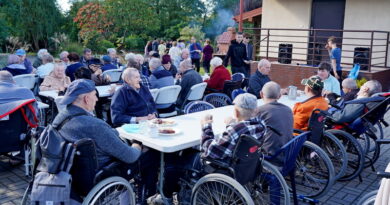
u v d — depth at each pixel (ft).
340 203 13.09
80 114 9.12
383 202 6.47
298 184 13.94
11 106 12.54
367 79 32.71
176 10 133.59
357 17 37.70
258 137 9.64
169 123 12.71
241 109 9.66
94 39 90.07
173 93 18.80
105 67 26.78
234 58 30.94
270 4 42.73
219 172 9.95
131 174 10.33
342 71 34.12
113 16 98.22
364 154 15.34
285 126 11.48
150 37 107.55
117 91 14.35
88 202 8.66
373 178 15.31
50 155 8.64
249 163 9.75
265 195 11.52
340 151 14.53
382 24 36.47
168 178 11.53
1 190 13.21
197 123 13.21
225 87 21.97
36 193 8.61
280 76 36.99
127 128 11.82
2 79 13.89
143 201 11.48
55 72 20.61
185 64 21.02
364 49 36.45
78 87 9.11
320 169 13.53
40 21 91.20
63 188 8.50
